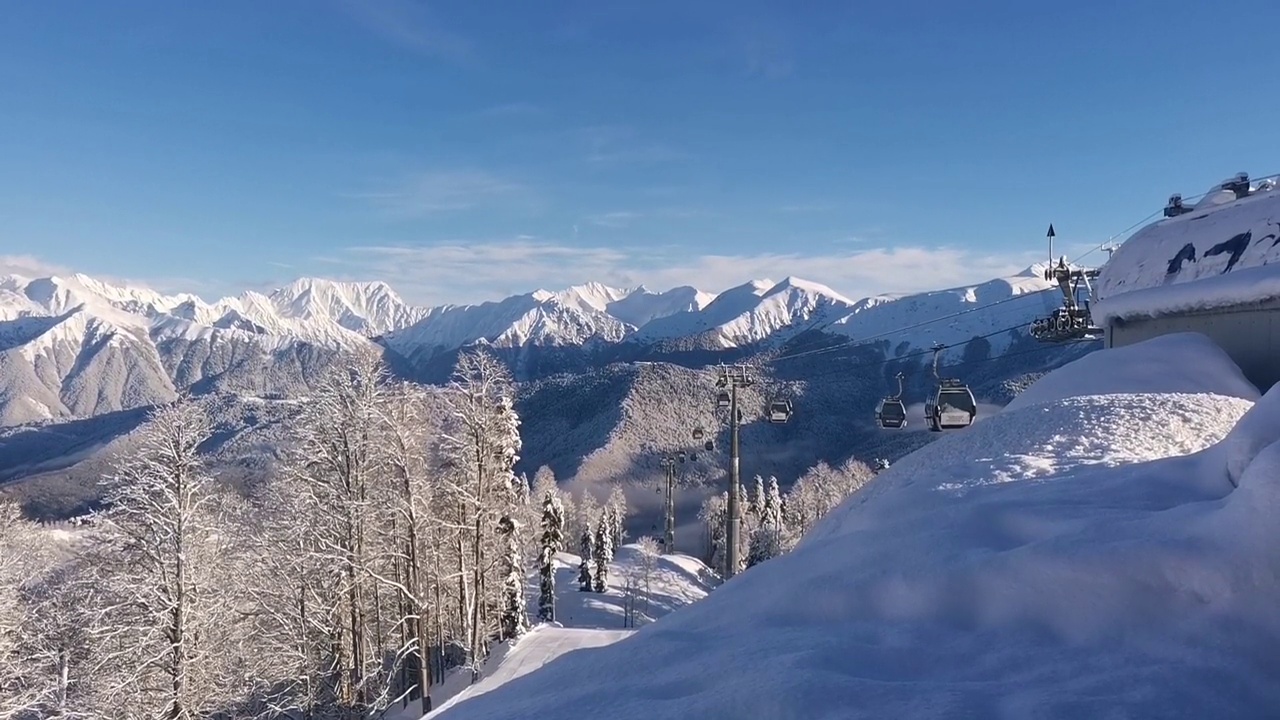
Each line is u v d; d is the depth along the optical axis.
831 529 7.95
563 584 67.94
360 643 24.53
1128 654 3.65
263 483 32.47
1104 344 18.98
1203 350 13.46
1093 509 5.16
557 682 5.38
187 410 21.17
